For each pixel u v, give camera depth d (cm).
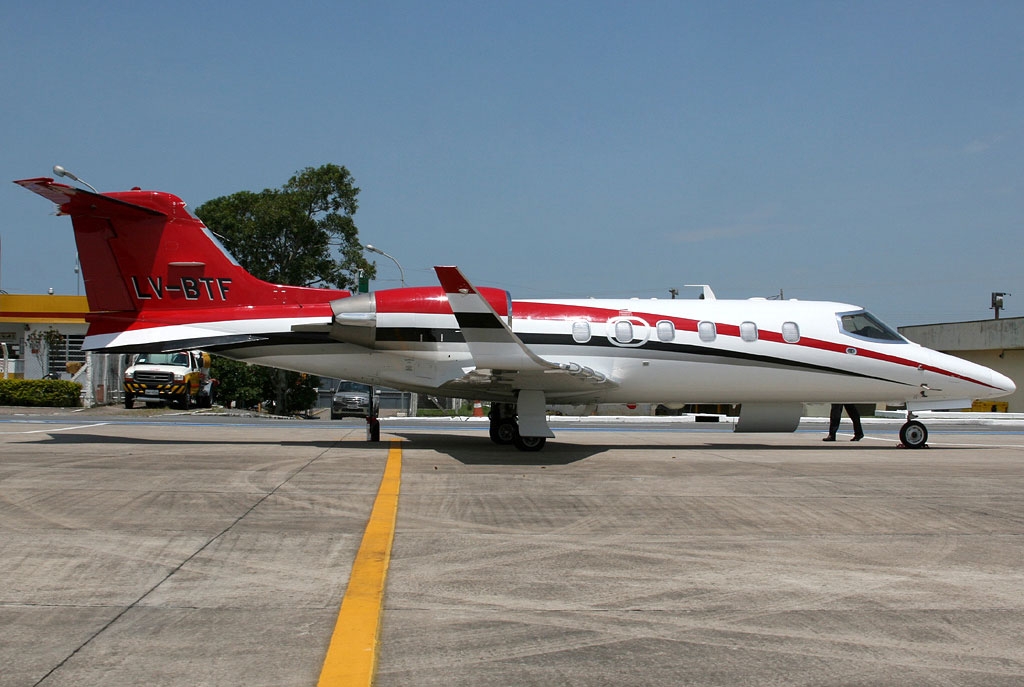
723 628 534
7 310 4462
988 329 4222
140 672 449
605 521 852
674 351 1636
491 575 647
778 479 1161
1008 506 958
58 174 1502
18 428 2023
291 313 1568
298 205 4491
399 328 1535
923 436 1756
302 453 1436
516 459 1380
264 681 440
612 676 456
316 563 672
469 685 441
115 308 1557
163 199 1561
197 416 2866
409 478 1128
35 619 532
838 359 1692
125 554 693
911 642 512
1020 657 490
